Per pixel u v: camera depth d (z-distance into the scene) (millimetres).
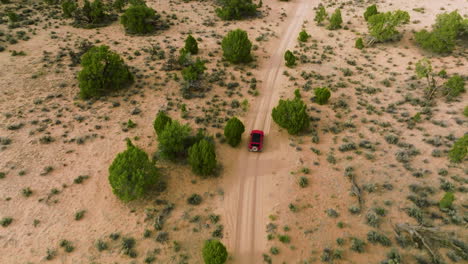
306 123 39125
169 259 25750
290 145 38312
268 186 32938
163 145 33344
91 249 26219
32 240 26594
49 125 39188
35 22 64000
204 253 23938
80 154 35438
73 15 69062
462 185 31266
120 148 36594
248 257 26406
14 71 48031
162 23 70125
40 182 31812
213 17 76188
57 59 52188
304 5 86688
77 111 42094
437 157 35094
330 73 53719
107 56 44375
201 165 32469
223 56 58156
